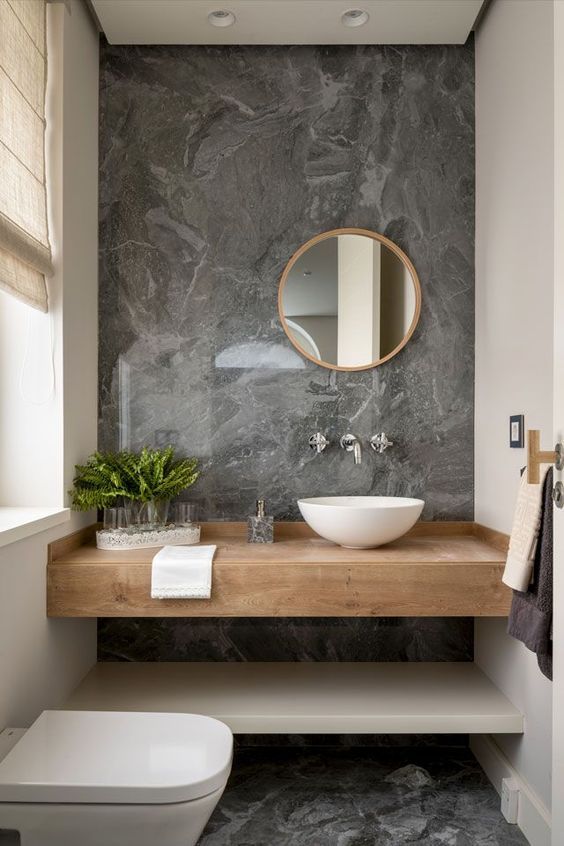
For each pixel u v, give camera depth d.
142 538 2.54
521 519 2.05
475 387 2.92
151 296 2.91
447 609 2.32
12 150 2.08
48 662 2.28
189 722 1.83
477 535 2.85
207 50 2.93
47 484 2.40
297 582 2.31
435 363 2.94
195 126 2.93
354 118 2.94
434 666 2.85
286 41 2.88
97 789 1.51
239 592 2.31
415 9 2.66
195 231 2.92
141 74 2.92
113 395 2.90
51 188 2.41
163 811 1.52
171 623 2.89
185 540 2.63
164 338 2.91
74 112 2.57
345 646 2.91
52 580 2.27
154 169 2.92
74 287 2.56
